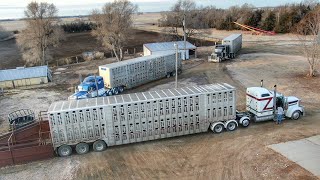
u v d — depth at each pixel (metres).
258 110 24.92
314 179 17.14
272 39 78.19
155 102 22.36
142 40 86.12
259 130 24.23
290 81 38.06
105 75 36.16
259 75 42.00
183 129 23.45
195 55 58.53
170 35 80.06
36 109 32.28
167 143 22.86
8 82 42.53
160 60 42.34
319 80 37.75
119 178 18.56
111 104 21.59
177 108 22.91
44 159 21.34
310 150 20.36
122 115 21.95
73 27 112.50
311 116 26.69
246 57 55.88
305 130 23.70
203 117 23.62
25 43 60.19
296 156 19.67
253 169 18.64
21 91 40.62
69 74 50.19
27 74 43.62
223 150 21.30
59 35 65.31
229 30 102.06
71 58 65.81
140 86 40.28
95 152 22.06
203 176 18.30
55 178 18.84
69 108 21.17
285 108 25.73
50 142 22.06
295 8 91.88
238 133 23.89
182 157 20.67
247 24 100.94
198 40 81.06
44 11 63.09
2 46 87.06
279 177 17.58
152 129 22.86
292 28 86.56
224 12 111.75
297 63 48.06
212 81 40.41
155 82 42.00
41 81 43.69
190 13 83.25
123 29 58.41
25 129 23.64
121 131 22.25
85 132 21.59
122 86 37.66
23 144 21.62
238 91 34.97
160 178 18.33
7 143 21.62
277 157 19.70
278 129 24.22
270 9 104.62
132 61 39.50
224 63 51.72
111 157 21.20
